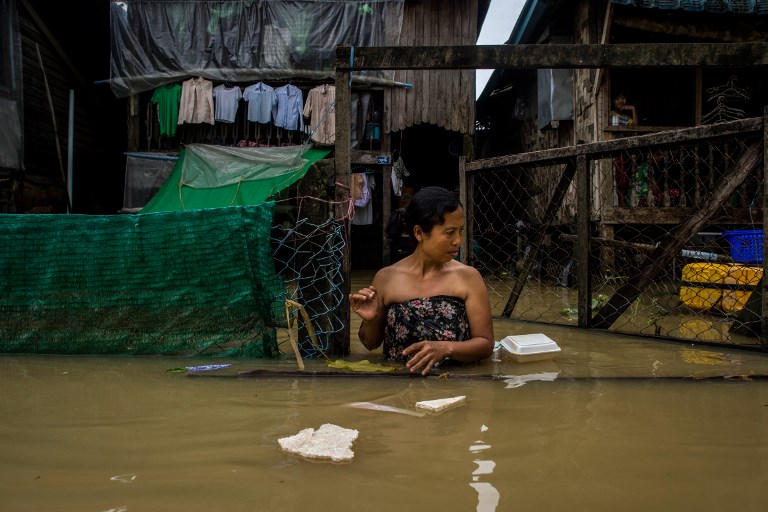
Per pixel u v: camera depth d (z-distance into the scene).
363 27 10.62
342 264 3.13
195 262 3.17
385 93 11.02
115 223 3.23
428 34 10.98
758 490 1.32
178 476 1.40
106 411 2.00
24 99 9.23
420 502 1.25
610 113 9.07
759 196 7.36
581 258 4.17
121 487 1.34
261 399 2.16
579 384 2.40
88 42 11.44
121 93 10.63
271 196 8.66
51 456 1.54
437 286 2.86
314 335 3.01
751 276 4.48
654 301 5.32
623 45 3.23
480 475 1.41
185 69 10.56
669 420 1.88
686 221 3.60
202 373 2.65
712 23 8.77
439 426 1.81
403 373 2.57
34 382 2.47
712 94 9.39
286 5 10.56
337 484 1.35
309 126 10.72
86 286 3.24
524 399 2.15
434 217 2.69
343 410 2.00
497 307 5.71
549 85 10.52
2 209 8.71
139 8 10.48
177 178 9.90
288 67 10.61
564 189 4.48
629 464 1.48
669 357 3.06
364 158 11.05
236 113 10.84
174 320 3.20
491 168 4.83
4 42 8.59
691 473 1.42
